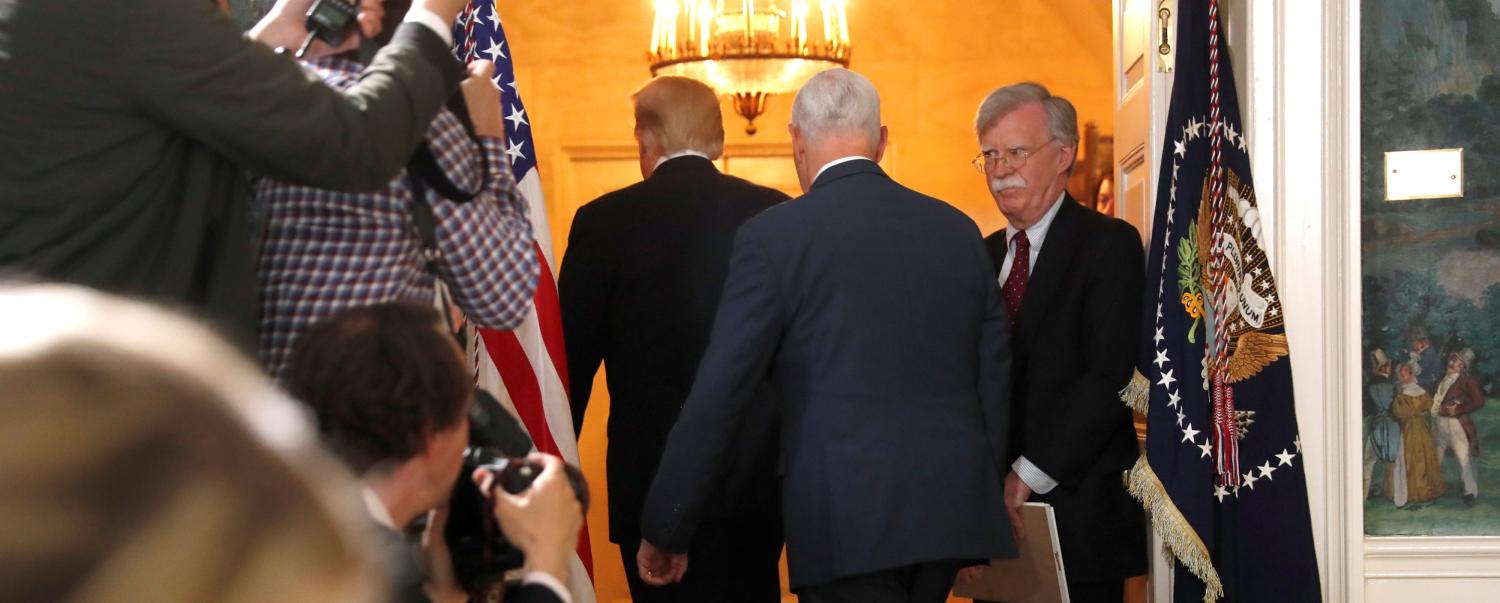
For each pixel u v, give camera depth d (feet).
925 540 8.04
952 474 8.18
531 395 9.24
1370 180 10.26
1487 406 10.27
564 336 10.96
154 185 4.73
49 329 1.14
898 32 21.48
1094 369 9.85
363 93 4.98
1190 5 9.91
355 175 4.90
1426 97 10.23
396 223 5.51
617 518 10.88
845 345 8.21
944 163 21.49
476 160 5.80
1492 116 10.24
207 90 4.60
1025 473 9.74
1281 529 9.75
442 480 4.53
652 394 10.79
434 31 5.36
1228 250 9.82
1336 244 10.12
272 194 5.39
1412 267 10.27
